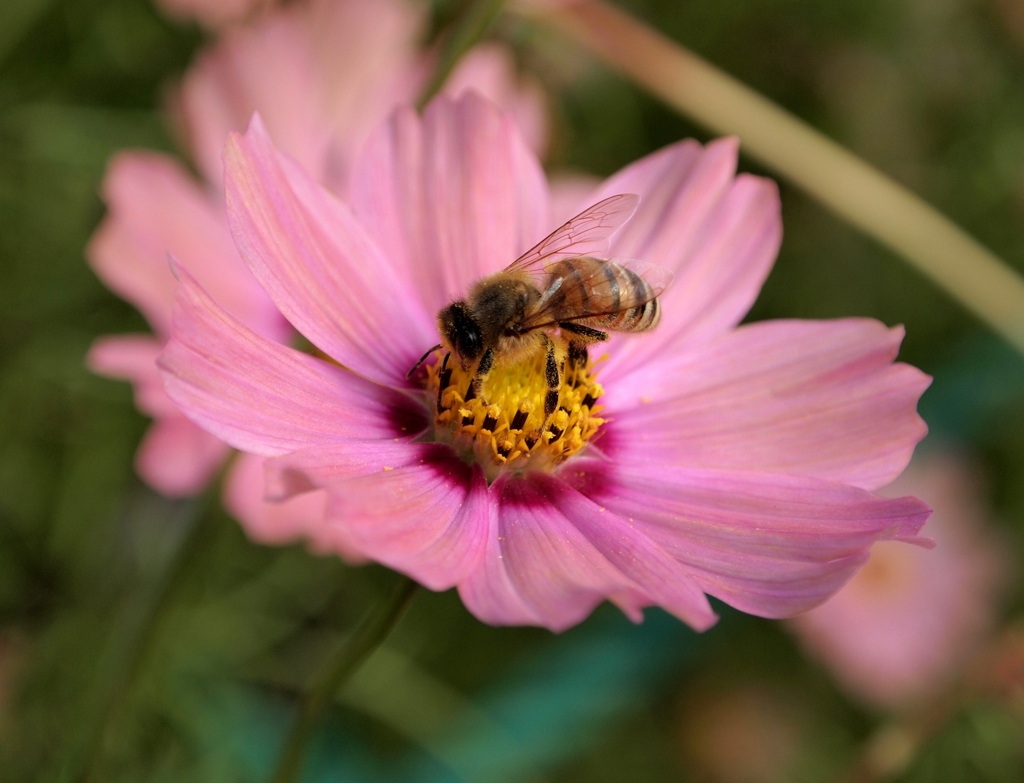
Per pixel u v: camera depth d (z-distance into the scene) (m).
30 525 0.17
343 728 0.17
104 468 0.17
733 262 0.13
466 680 0.18
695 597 0.11
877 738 0.14
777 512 0.12
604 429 0.13
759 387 0.13
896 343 0.13
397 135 0.13
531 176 0.13
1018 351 0.17
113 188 0.15
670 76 0.16
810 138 0.17
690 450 0.13
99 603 0.16
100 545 0.17
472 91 0.13
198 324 0.11
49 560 0.17
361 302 0.13
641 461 0.13
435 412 0.13
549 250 0.13
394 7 0.16
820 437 0.13
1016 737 0.17
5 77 0.18
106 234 0.15
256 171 0.12
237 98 0.15
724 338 0.13
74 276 0.18
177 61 0.18
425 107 0.14
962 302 0.17
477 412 0.13
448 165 0.13
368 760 0.17
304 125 0.15
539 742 0.17
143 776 0.16
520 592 0.11
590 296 0.13
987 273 0.17
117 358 0.15
